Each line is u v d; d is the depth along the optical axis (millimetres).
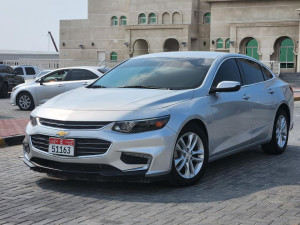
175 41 50344
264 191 5645
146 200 5219
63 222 4488
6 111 16328
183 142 5711
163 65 6691
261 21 44781
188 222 4488
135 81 6402
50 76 16031
